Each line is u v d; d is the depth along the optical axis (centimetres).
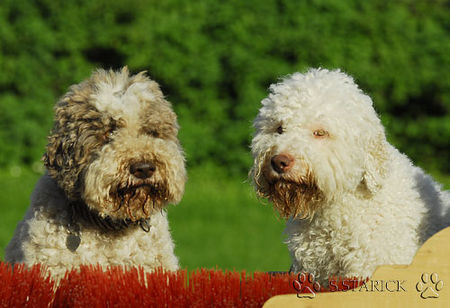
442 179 2361
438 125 2419
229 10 2397
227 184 2381
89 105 767
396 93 2395
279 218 811
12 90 2550
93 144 752
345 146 751
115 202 742
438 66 2436
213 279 541
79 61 2519
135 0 2483
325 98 758
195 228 1927
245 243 1769
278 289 527
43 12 2538
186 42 2395
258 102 2347
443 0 2542
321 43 2331
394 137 2434
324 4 2355
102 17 2508
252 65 2353
